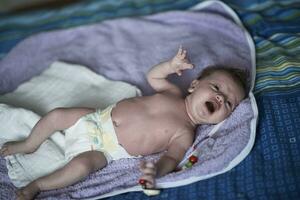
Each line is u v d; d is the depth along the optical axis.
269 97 1.53
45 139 1.52
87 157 1.43
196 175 1.38
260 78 1.62
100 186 1.43
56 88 1.75
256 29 1.89
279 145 1.39
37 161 1.49
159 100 1.53
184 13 1.97
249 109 1.48
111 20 2.03
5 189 1.48
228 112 1.49
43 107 1.69
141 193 1.40
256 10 2.00
